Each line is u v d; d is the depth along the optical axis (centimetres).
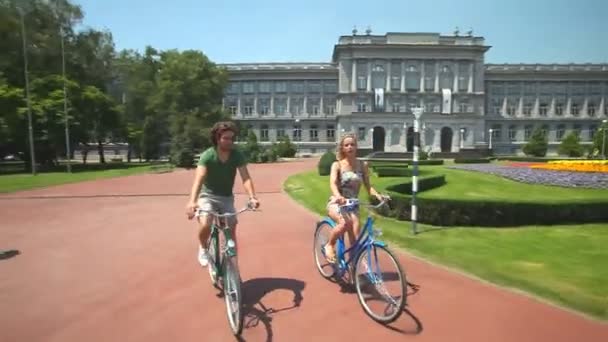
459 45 8362
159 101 6078
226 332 496
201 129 4747
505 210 1105
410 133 8238
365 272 542
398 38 8469
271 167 4106
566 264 749
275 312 550
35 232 1098
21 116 3828
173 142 4625
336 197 580
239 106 9194
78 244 955
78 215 1373
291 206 1520
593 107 9012
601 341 470
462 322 517
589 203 1147
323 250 679
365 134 8325
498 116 9019
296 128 9125
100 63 5225
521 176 2256
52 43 4384
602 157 5850
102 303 593
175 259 818
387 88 8494
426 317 532
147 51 6725
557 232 1041
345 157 611
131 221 1255
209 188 564
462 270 723
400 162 3894
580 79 8944
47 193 2003
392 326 507
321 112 9044
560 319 525
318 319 527
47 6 4453
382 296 529
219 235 570
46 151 4403
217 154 541
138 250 894
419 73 8500
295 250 871
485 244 902
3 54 4125
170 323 524
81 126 4338
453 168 3167
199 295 616
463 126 8238
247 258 812
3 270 754
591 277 671
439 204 1114
